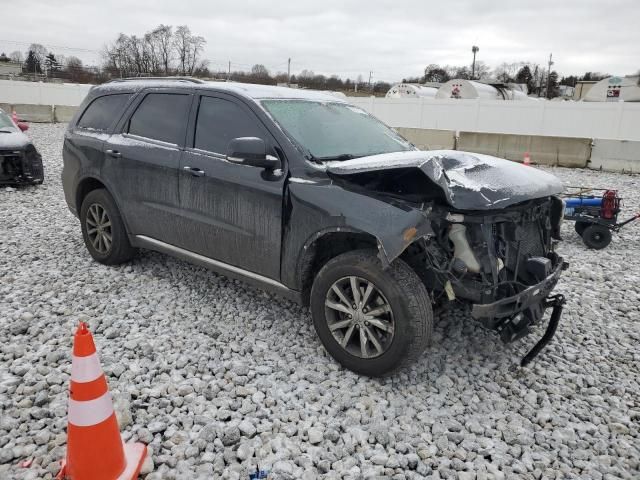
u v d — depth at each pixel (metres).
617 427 3.08
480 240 3.31
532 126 19.66
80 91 30.58
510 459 2.80
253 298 4.66
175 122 4.54
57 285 4.80
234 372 3.46
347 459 2.72
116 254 5.18
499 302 3.17
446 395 3.36
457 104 21.20
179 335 3.95
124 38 68.88
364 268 3.28
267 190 3.74
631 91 25.19
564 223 8.39
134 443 2.70
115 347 3.73
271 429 2.93
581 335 4.25
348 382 3.39
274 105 4.09
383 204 3.23
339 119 4.39
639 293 5.27
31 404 3.06
